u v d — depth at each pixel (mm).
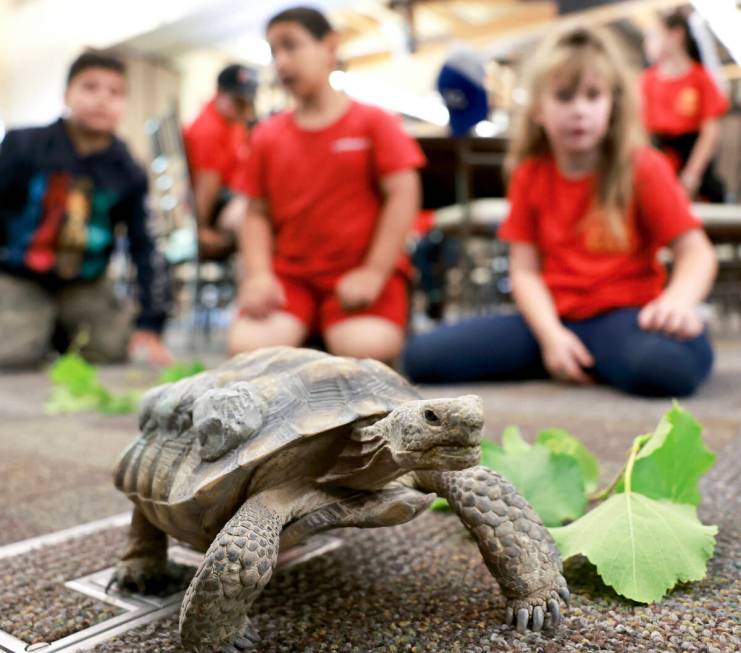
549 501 947
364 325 2305
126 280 5258
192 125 3621
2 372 3344
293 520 735
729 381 2488
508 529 732
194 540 795
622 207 2375
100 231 3508
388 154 2303
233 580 639
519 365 2629
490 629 722
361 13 6465
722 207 3482
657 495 919
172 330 5930
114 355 3666
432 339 2648
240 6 7727
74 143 3375
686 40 3924
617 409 1993
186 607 650
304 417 730
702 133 3957
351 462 738
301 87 2287
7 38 9633
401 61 7441
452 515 1105
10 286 3492
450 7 5914
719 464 1323
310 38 2248
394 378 838
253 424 729
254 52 9086
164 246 4438
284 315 2367
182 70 9352
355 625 741
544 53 2365
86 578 896
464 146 3193
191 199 3619
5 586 873
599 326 2404
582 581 832
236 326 2373
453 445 639
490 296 4887
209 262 3959
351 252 2389
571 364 2334
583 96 2223
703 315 5273
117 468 849
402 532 1029
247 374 830
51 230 3406
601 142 2371
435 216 3854
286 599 809
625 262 2422
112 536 1052
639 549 775
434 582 847
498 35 5754
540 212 2559
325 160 2334
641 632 702
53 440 1752
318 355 853
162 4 8094
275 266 2463
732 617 728
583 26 2396
